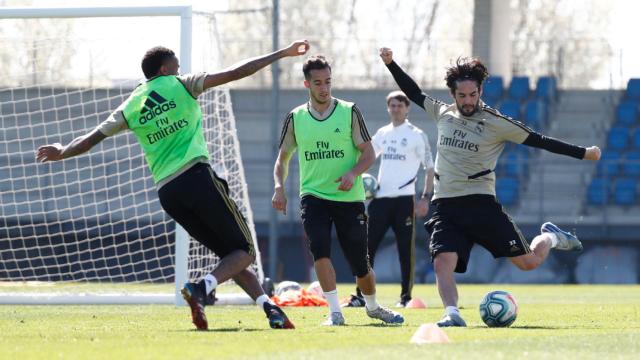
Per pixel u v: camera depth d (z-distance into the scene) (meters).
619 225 88.12
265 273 90.81
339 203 25.08
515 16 125.00
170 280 75.06
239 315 31.20
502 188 90.44
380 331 22.41
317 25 119.19
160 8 40.72
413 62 94.69
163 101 22.38
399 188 39.34
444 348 17.92
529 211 90.06
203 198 22.30
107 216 74.19
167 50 23.03
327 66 24.70
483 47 94.88
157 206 75.19
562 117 93.62
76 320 28.64
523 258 25.73
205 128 46.84
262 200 91.88
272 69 87.31
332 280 25.39
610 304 43.22
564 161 90.69
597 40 93.88
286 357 16.38
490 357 16.58
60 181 73.00
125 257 74.44
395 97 39.56
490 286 77.75
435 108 25.81
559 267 88.06
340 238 25.52
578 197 90.06
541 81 94.75
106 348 18.05
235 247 22.69
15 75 70.62
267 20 112.69
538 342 19.44
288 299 38.53
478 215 25.03
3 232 70.88
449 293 24.77
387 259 88.81
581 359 16.75
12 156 71.94
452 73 24.75
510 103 94.19
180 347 18.05
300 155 25.34
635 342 19.78
